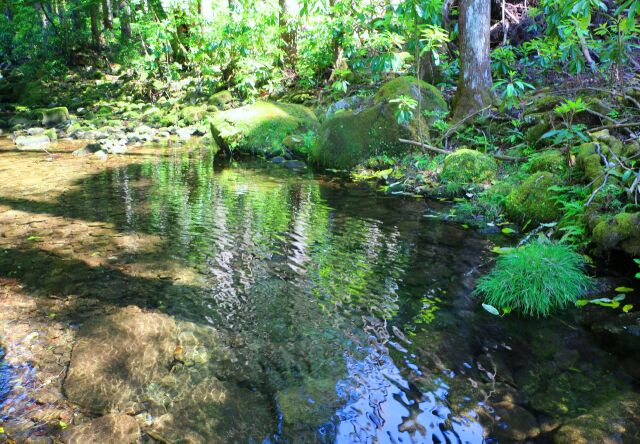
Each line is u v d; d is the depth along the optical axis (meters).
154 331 3.07
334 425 2.31
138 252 4.36
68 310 3.33
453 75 9.99
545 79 8.66
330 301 3.48
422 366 2.74
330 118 8.22
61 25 22.34
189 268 4.03
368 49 10.70
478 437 2.23
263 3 13.73
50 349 2.88
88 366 2.72
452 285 3.71
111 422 2.31
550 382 2.60
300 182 7.10
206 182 7.12
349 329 3.11
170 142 11.34
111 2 25.12
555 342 2.96
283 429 2.28
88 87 19.16
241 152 9.52
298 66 13.08
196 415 2.37
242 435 2.24
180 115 13.79
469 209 5.32
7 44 24.02
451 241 4.60
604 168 4.41
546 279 3.38
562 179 4.86
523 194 4.97
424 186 6.40
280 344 2.95
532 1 10.45
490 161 6.28
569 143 5.20
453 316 3.28
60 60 21.03
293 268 4.03
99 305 3.40
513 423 2.31
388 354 2.85
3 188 6.66
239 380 2.62
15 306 3.38
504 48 8.70
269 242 4.62
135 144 10.99
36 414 2.37
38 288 3.66
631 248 3.66
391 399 2.48
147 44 19.09
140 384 2.58
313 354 2.85
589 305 3.36
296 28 14.09
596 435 2.21
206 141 11.49
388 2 8.88
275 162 8.78
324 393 2.52
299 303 3.45
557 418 2.34
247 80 13.46
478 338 3.01
